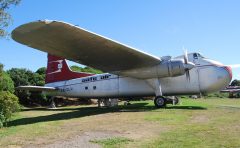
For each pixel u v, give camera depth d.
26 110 18.52
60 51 13.73
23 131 8.20
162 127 7.93
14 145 6.33
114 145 5.90
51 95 20.58
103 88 18.12
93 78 18.67
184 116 10.28
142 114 11.23
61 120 10.80
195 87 15.50
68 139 6.72
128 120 9.59
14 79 26.41
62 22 10.70
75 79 19.50
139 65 15.11
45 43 12.64
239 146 5.51
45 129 8.41
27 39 12.07
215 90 15.55
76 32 11.59
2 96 10.45
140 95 17.09
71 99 27.41
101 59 14.80
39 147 6.04
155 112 11.91
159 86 15.36
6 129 8.95
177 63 14.52
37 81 27.72
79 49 13.52
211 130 7.24
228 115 10.38
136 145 5.86
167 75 14.83
